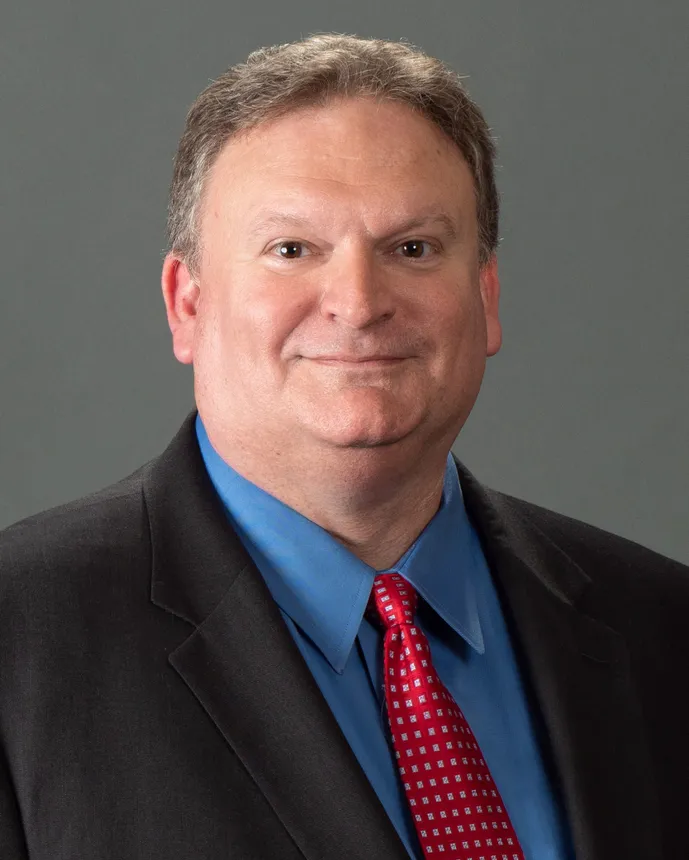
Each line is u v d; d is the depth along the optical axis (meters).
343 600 2.03
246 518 2.05
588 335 4.73
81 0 4.54
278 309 1.91
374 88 1.95
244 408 1.98
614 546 2.42
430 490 2.08
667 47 4.68
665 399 4.76
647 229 4.73
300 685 1.89
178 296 2.14
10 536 2.03
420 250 1.97
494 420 4.71
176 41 4.54
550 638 2.16
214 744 1.84
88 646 1.88
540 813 2.05
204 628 1.93
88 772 1.80
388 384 1.93
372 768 1.96
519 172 4.66
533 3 4.63
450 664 2.12
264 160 1.94
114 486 2.21
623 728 2.14
